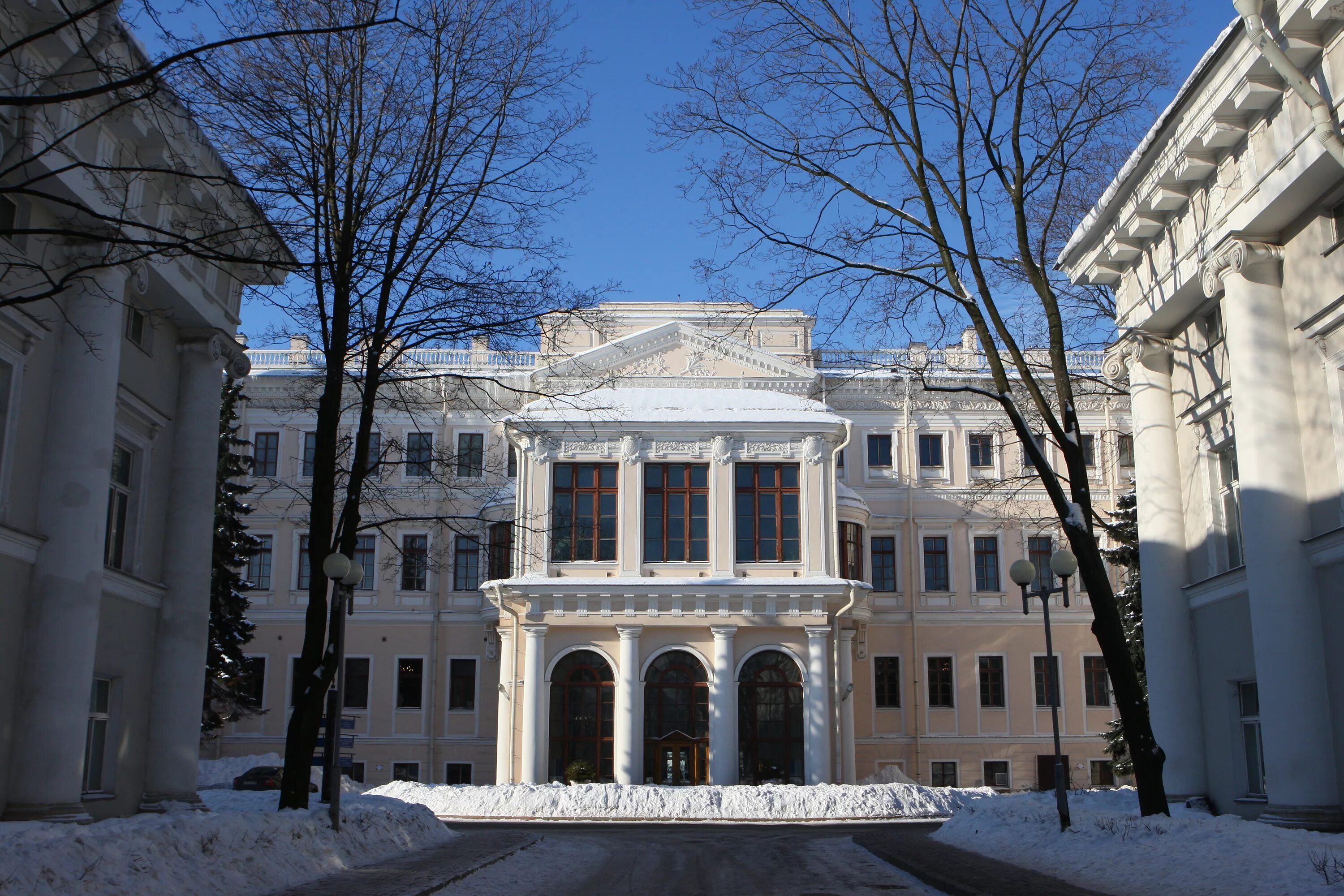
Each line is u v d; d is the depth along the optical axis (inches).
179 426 926.4
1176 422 950.4
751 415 1710.1
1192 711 907.4
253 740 2027.6
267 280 983.6
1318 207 732.0
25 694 685.9
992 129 775.7
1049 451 2132.1
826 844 933.2
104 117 702.5
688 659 1644.9
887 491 2129.7
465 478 2079.2
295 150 780.0
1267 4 699.4
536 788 1483.8
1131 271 973.8
